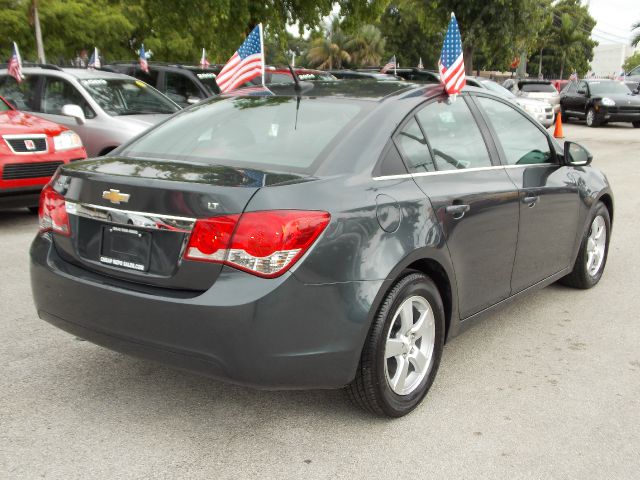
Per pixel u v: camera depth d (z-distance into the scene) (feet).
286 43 57.67
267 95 13.06
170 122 13.14
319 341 9.49
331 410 11.34
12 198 23.52
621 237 24.82
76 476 9.30
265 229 9.04
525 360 13.69
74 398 11.51
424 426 10.90
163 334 9.48
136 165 10.75
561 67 245.45
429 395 12.01
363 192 10.20
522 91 84.23
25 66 34.60
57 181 11.02
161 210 9.52
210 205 9.20
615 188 35.99
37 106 32.65
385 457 9.98
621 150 56.08
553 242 15.38
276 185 9.48
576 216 16.30
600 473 9.69
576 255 16.93
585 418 11.28
